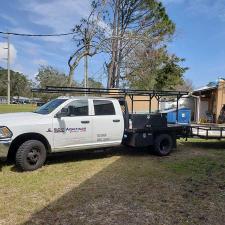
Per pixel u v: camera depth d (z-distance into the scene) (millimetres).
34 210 5523
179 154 11172
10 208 5602
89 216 5301
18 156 8102
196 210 5656
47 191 6566
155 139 10664
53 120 8711
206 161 9906
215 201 6133
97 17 21453
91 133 9367
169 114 12891
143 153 11172
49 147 8688
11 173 7988
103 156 10492
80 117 9180
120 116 9984
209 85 27078
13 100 104812
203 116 27516
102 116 9609
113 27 30594
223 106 24688
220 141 14086
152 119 10688
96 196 6305
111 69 29000
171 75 37250
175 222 5121
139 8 31422
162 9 31594
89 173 8109
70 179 7500
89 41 20250
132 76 31578
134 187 6965
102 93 10742
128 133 10367
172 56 36906
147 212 5523
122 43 29312
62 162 9398
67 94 12961
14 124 8125
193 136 11867
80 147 9227
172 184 7246
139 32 30750
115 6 30656
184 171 8500
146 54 30766
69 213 5410
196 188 6961
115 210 5586
